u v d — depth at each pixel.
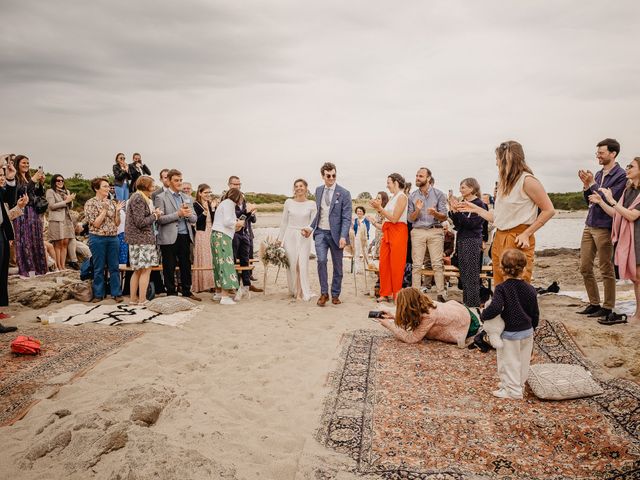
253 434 3.46
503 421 3.52
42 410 3.72
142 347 5.33
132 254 7.20
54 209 9.66
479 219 6.98
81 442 3.10
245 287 8.67
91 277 8.15
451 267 8.38
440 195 7.85
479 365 4.71
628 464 2.93
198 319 6.80
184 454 2.99
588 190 6.24
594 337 5.31
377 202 7.69
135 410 3.55
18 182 8.35
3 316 6.48
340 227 7.85
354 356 5.04
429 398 3.96
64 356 4.94
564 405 3.73
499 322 3.91
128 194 12.25
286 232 8.62
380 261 8.01
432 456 3.13
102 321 6.35
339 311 7.45
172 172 7.98
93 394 4.05
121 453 3.00
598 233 6.14
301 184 8.49
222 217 7.88
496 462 3.04
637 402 3.60
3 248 6.08
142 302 7.41
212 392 4.25
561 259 14.05
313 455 3.16
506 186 4.83
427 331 5.36
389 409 3.78
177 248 8.10
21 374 4.42
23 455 3.00
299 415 3.76
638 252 5.70
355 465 3.04
